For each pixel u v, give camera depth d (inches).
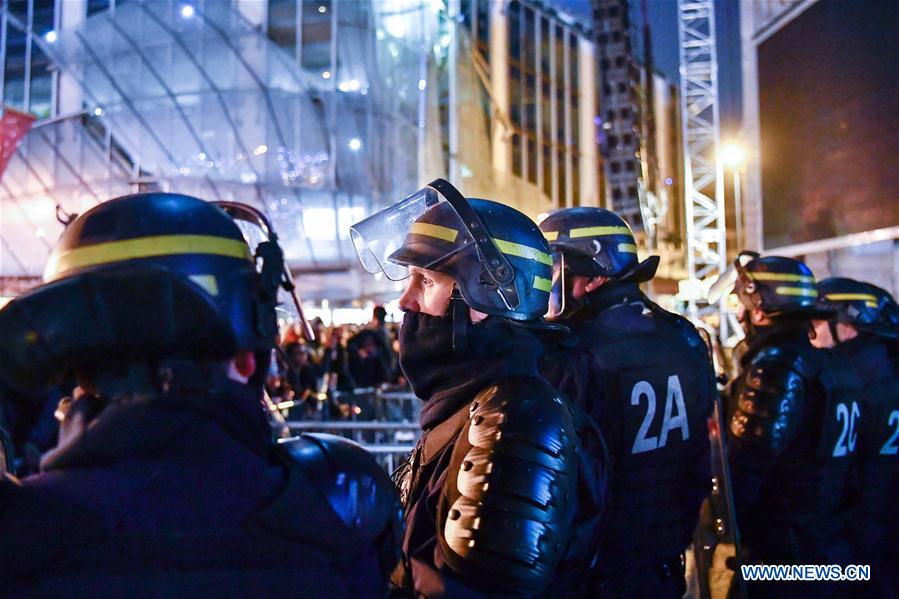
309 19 1154.0
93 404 40.8
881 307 146.8
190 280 41.1
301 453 46.0
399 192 1180.5
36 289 39.9
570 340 87.0
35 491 38.6
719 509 116.8
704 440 104.8
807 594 130.0
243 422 42.7
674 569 103.1
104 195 1141.7
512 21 1582.2
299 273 1114.7
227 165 1133.7
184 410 40.1
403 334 77.3
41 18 1184.2
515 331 75.8
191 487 39.7
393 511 47.9
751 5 544.1
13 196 1149.1
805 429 128.4
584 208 108.6
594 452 77.9
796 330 131.3
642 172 776.3
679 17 750.5
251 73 1133.1
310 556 41.9
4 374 39.5
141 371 39.9
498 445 64.1
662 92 1729.8
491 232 75.0
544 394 69.0
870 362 138.9
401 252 75.5
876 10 363.9
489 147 1428.4
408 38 1190.9
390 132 1177.4
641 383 98.0
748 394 124.8
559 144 1722.4
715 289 148.0
